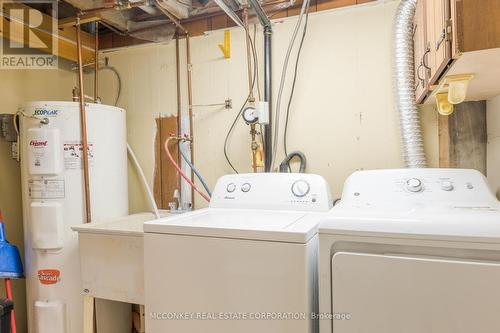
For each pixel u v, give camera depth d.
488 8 0.81
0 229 1.76
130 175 2.28
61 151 1.74
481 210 1.01
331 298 0.95
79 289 1.76
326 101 1.83
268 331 1.01
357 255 0.92
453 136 1.61
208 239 1.08
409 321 0.87
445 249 0.87
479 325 0.81
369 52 1.75
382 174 1.37
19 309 1.99
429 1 1.15
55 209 1.72
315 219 1.24
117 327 1.85
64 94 2.29
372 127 1.75
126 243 1.45
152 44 2.23
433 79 1.12
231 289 1.05
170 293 1.13
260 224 1.13
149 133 2.24
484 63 0.94
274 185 1.56
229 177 1.67
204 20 2.09
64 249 1.75
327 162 1.83
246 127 2.00
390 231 0.90
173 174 2.17
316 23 1.85
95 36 2.23
